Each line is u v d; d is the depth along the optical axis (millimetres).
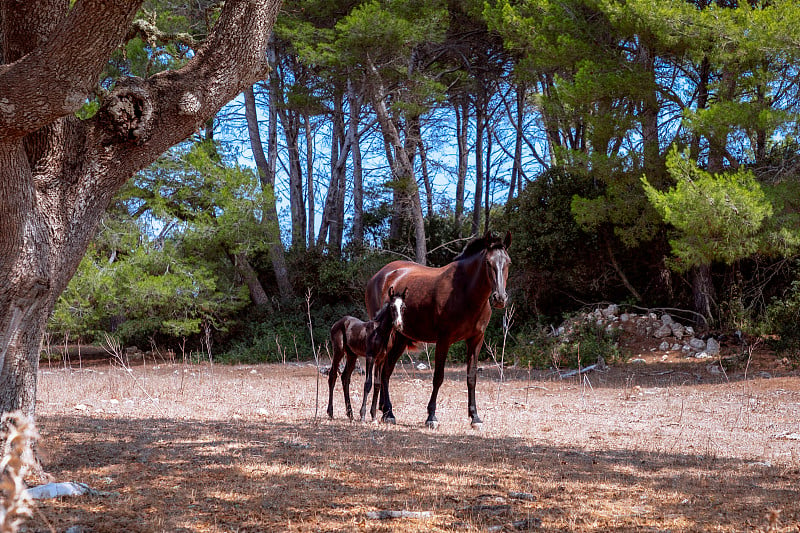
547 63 20562
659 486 5582
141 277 22312
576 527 4316
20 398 5211
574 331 20359
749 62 17141
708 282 20156
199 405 11477
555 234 22344
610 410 11422
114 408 10930
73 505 4523
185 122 5727
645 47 19281
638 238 20969
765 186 15828
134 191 23688
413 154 25359
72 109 4707
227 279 26109
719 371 16312
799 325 17125
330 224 33344
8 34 5324
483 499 4988
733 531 4258
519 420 10086
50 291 5312
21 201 4984
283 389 14398
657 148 18922
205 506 4617
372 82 22719
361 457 6445
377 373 9492
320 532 4105
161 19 22781
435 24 22500
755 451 7504
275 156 32719
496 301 8469
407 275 10234
